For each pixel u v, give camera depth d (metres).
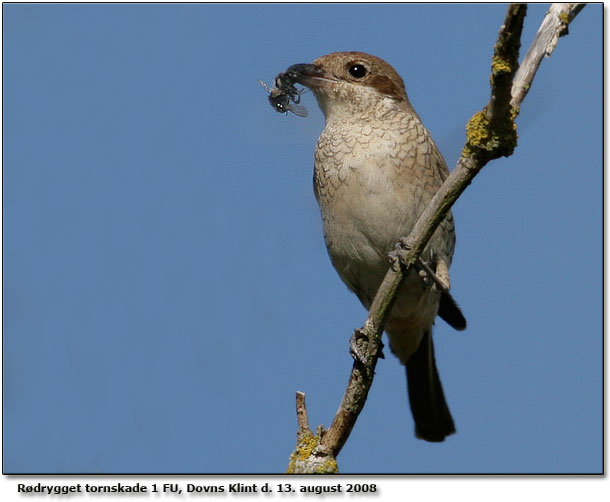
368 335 7.96
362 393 7.87
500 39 6.61
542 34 7.38
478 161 7.28
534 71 7.28
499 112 7.00
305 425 7.87
